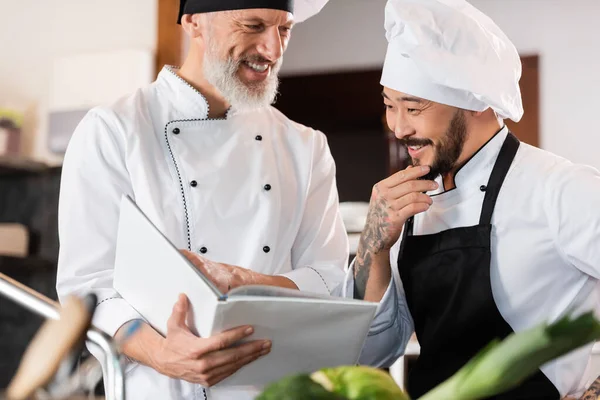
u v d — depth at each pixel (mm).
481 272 1485
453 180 1585
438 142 1509
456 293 1497
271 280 1493
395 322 1628
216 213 1646
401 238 1640
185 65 1765
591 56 4117
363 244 1595
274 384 617
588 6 4129
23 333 3311
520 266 1489
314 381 620
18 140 3666
